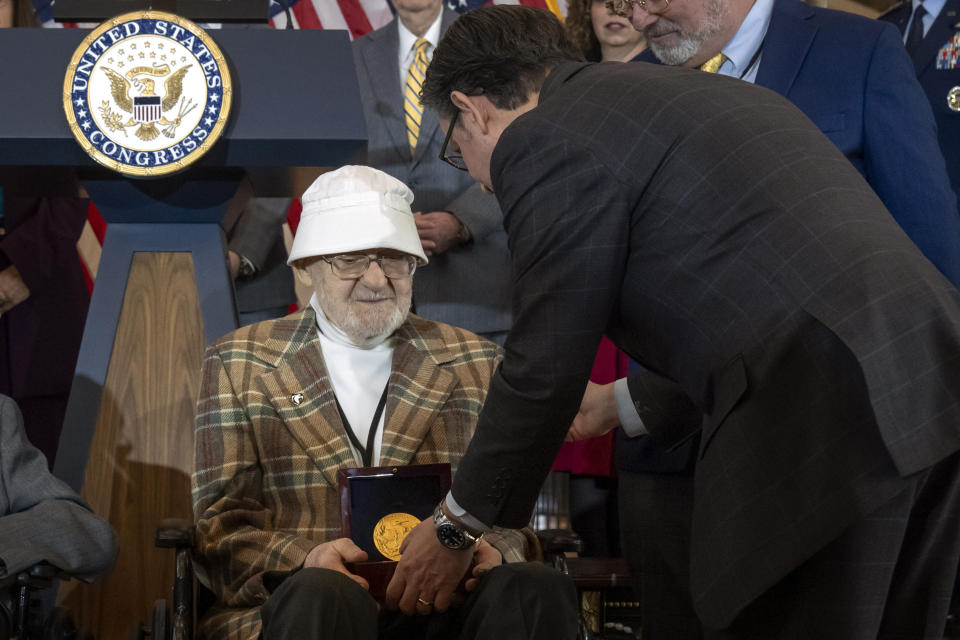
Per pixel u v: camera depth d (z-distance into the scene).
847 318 1.65
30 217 4.17
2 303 4.08
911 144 2.85
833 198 1.76
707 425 1.82
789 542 1.65
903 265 1.69
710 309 1.79
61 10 2.99
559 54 2.11
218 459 2.73
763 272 1.74
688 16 2.52
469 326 3.86
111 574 2.94
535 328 1.89
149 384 2.99
